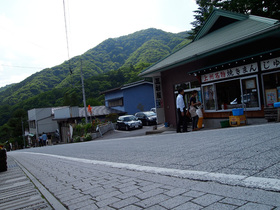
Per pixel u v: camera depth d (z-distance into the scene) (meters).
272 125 6.28
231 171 2.64
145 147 6.32
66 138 33.94
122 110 31.44
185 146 5.18
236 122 8.63
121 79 48.22
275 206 1.62
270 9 17.47
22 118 47.88
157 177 2.94
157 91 14.09
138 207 1.99
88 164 5.16
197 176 2.65
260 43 8.77
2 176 5.94
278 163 2.64
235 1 18.62
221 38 10.50
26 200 2.91
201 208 1.77
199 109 9.91
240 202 1.78
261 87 8.46
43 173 5.18
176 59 11.88
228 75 9.61
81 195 2.67
